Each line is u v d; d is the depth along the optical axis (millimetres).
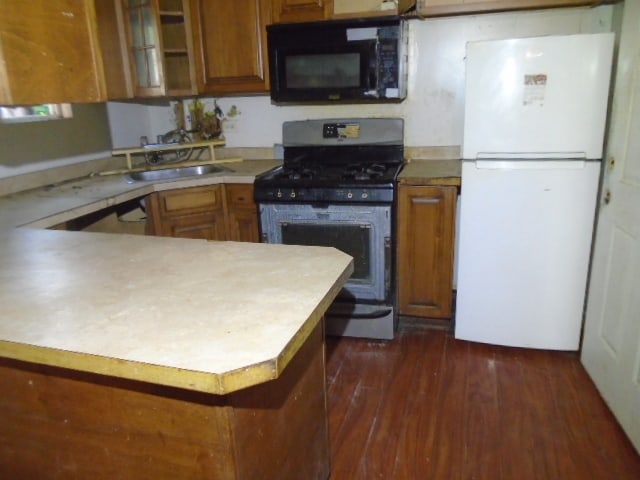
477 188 2297
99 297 1090
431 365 2377
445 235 2473
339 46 2537
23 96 1006
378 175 2471
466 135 2242
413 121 2918
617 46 2207
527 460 1740
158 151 3135
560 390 2141
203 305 1032
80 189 2457
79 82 1143
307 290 1100
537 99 2111
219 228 2842
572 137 2125
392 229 2443
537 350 2480
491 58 2117
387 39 2475
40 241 1566
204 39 2799
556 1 2314
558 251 2277
